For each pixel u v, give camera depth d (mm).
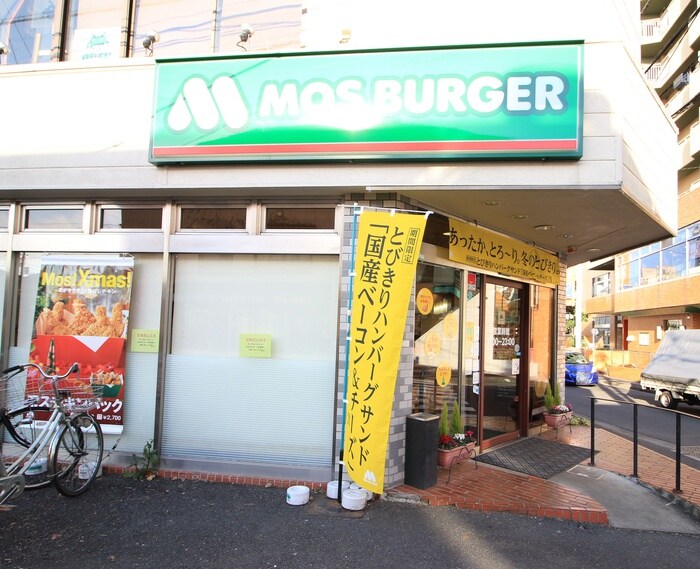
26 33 6762
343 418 5016
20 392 6207
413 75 5137
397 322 4719
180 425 5898
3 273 6418
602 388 21578
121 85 5848
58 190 5949
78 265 6078
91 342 5961
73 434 5230
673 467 6949
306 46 5957
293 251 5695
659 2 29062
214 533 4344
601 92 5004
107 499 5043
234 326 5926
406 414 5609
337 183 5312
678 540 4633
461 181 5125
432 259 5984
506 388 8039
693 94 22141
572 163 5000
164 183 5664
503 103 5004
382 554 4062
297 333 5805
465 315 6797
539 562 4059
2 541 4137
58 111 5957
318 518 4691
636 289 27156
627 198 5352
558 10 5734
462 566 3930
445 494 5281
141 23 6543
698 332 16047
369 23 5812
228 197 5895
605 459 7234
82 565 3775
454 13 5746
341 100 5238
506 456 7047
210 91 5477
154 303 6094
